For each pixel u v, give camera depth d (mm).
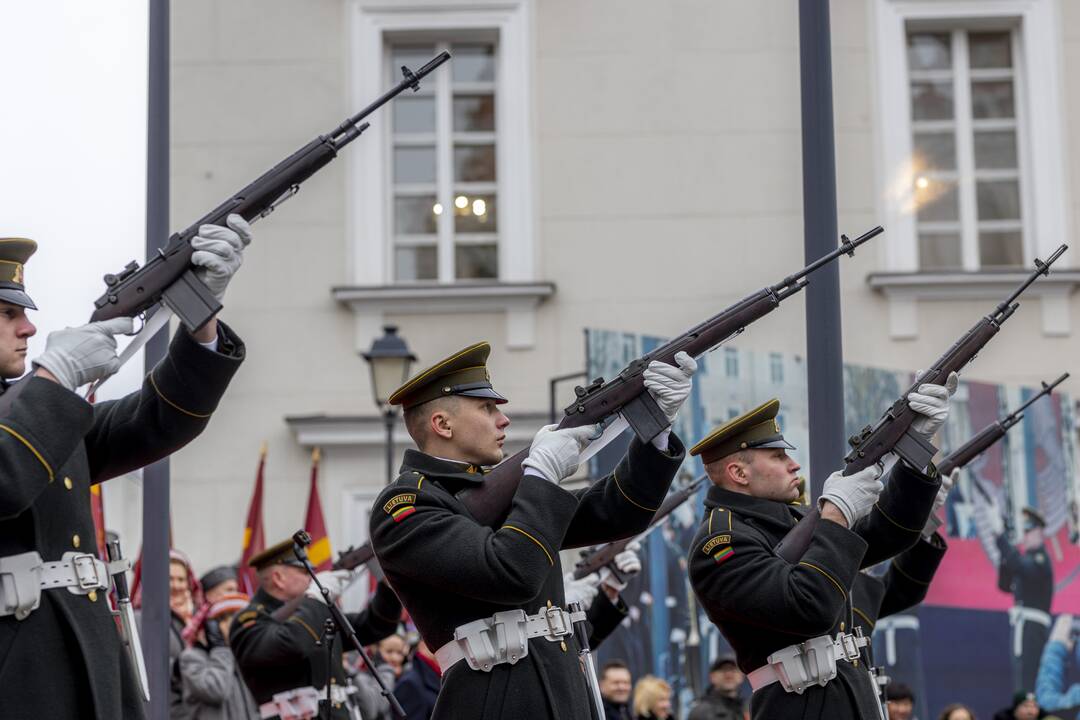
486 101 26703
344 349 25828
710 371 24297
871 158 26266
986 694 23125
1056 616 23531
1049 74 26312
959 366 10078
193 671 15258
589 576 12477
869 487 9641
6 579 7383
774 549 9828
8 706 7324
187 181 25922
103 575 7789
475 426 8906
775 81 26234
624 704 16719
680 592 22188
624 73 26344
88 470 7918
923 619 23297
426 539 8312
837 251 9039
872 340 25844
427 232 26469
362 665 18469
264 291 25922
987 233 26516
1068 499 24188
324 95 26172
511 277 26062
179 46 26141
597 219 26125
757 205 26062
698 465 23422
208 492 25406
